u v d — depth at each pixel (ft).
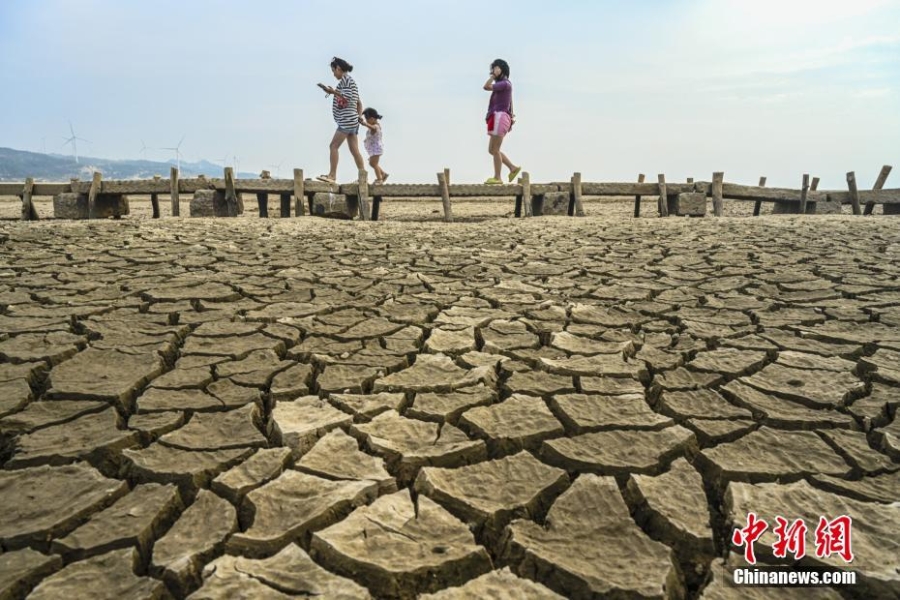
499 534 5.27
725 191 34.22
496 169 32.42
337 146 30.86
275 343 9.93
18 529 5.05
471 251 19.85
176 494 5.63
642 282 14.78
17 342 9.63
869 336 10.07
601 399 7.74
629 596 4.38
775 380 8.25
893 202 35.24
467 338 10.32
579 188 33.04
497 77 31.40
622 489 5.86
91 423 7.00
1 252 18.03
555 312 11.98
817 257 17.72
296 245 20.72
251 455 6.33
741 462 6.19
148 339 9.98
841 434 6.77
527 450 6.63
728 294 13.28
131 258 17.31
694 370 8.75
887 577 4.51
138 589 4.42
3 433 6.78
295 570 4.63
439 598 4.39
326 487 5.71
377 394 7.85
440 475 5.96
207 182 31.09
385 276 15.44
